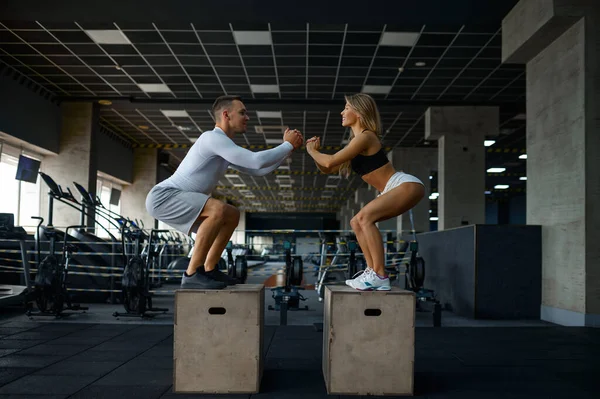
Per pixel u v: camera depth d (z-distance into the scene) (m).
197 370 2.90
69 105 12.48
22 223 11.85
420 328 5.53
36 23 8.22
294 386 3.08
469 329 5.45
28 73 10.68
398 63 9.82
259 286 3.20
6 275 7.70
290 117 13.63
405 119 13.91
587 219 5.66
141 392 2.91
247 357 2.91
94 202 6.41
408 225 17.23
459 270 7.05
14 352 4.02
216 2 7.38
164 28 8.34
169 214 3.03
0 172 10.97
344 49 9.13
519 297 6.46
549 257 6.35
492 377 3.35
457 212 12.41
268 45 8.98
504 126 14.50
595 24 5.75
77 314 6.27
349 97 3.32
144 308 5.96
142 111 13.38
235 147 2.99
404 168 17.61
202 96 12.16
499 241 6.52
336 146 17.22
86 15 7.72
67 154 12.37
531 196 6.86
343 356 2.88
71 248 6.06
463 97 12.05
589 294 5.62
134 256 6.06
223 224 3.06
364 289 3.00
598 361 3.86
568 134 6.01
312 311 7.14
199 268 3.01
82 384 3.07
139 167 18.02
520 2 6.67
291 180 25.45
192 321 2.91
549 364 3.75
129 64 10.06
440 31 8.30
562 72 6.18
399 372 2.88
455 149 12.48
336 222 42.12
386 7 7.39
